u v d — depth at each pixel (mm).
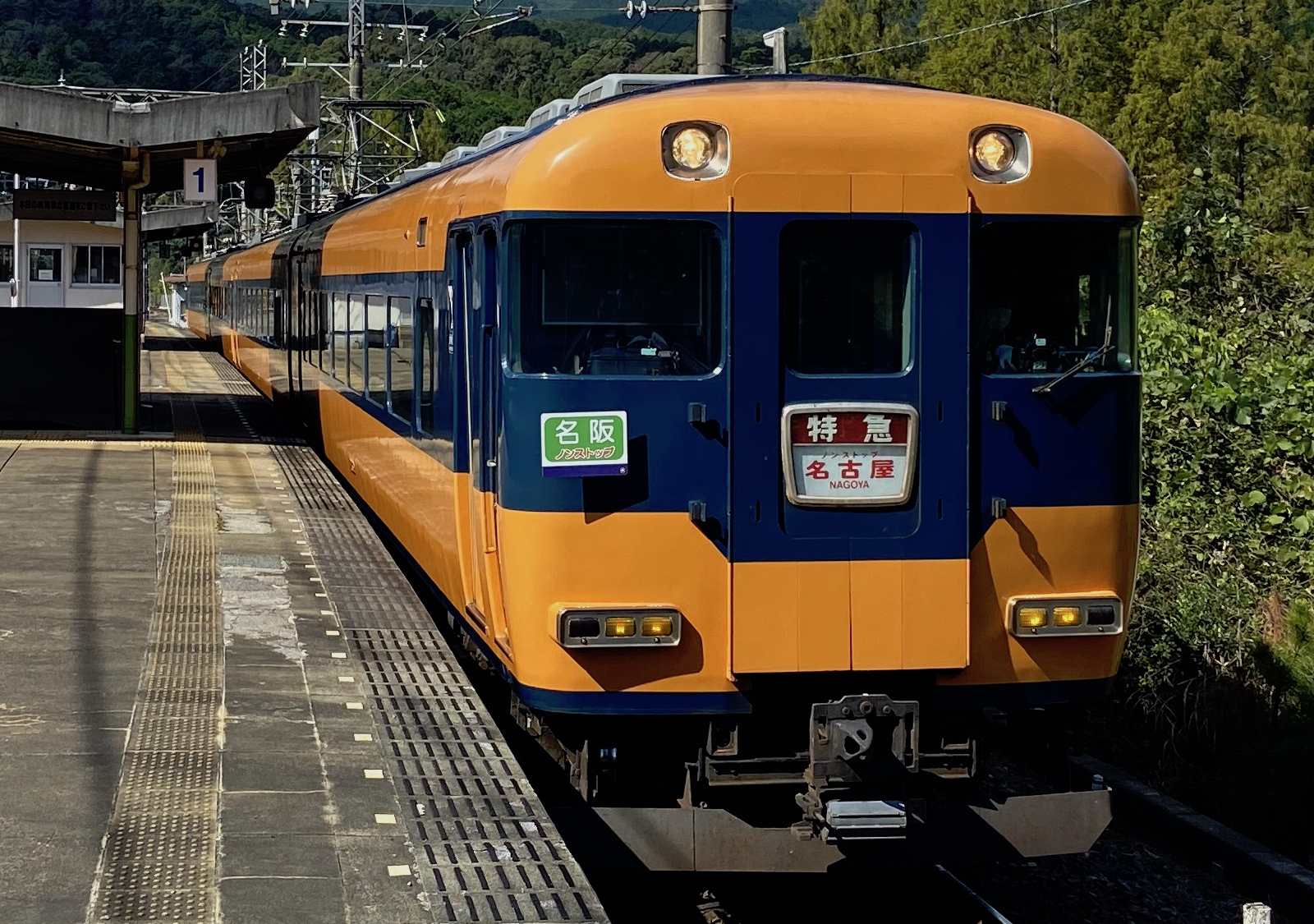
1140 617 9656
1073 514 5953
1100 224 5996
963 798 6031
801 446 5738
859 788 5793
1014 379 5895
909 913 6586
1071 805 6000
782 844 5824
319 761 5797
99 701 6547
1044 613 5902
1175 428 11070
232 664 7238
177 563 9719
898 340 5844
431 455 8141
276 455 15773
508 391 5762
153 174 17688
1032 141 5910
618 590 5715
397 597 8906
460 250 7129
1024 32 36938
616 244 5762
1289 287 13680
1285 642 9266
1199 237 14031
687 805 6004
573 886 4648
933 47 40312
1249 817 8094
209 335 42750
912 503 5793
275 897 4492
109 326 16641
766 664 5727
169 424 18641
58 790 5387
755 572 5723
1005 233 5930
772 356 5738
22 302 38688
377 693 6816
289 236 20656
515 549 5781
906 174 5781
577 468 5688
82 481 13188
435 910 4438
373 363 10961
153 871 4664
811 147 5742
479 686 8719
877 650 5777
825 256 5801
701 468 5734
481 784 5598
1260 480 10875
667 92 6008
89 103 14383
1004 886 7199
